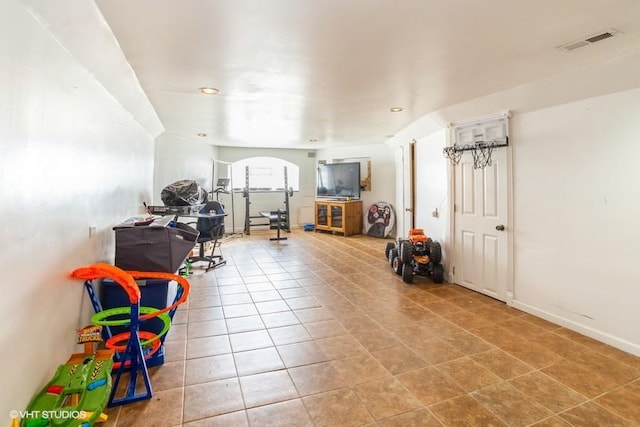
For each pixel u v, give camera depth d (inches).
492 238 150.8
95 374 67.2
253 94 139.3
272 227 341.7
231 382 89.5
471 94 138.2
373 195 327.3
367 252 253.4
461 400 81.7
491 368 95.8
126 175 139.1
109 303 104.2
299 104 156.8
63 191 74.6
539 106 127.0
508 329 121.1
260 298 154.7
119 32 83.4
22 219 56.8
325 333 118.8
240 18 76.5
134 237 106.6
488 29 82.2
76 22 71.1
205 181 299.0
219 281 181.2
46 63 65.5
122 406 79.1
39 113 62.7
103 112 105.0
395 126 216.4
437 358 101.6
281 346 109.3
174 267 108.7
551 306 126.8
